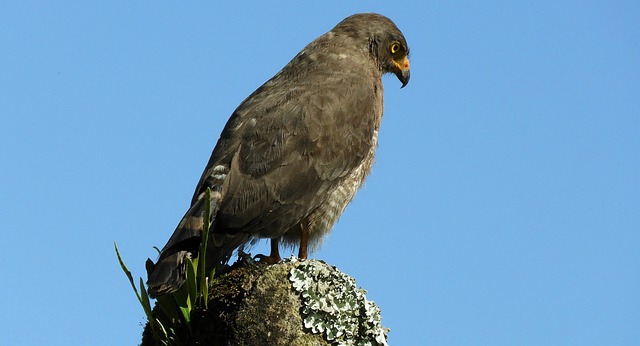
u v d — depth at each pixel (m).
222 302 8.80
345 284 8.86
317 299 8.66
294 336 8.56
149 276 9.05
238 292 8.77
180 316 8.97
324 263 8.95
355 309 8.81
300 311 8.63
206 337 8.77
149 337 9.30
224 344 8.66
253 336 8.55
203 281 8.77
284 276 8.73
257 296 8.66
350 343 8.74
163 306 8.98
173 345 8.92
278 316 8.59
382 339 8.86
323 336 8.64
